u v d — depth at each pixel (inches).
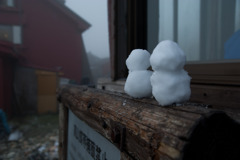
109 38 46.5
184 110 12.3
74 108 31.9
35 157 89.9
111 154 20.8
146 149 12.8
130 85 17.5
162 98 13.6
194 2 39.6
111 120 18.2
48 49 227.6
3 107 164.2
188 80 13.7
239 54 32.4
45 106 198.4
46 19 225.9
